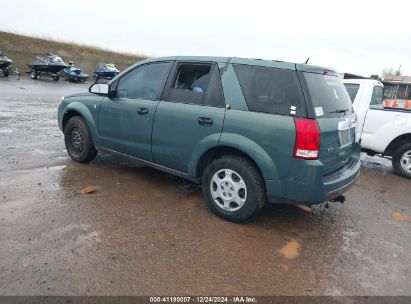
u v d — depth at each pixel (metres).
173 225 3.80
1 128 8.05
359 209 4.78
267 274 3.05
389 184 6.07
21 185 4.56
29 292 2.59
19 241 3.24
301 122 3.42
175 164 4.42
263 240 3.65
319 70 3.83
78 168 5.45
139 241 3.41
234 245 3.49
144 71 4.82
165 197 4.55
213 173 4.01
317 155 3.45
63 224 3.62
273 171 3.56
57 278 2.76
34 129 8.21
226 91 3.94
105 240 3.38
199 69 4.25
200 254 3.27
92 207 4.07
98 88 5.01
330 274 3.13
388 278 3.14
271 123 3.55
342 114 4.04
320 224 4.18
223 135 3.83
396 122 6.34
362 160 7.92
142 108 4.61
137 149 4.78
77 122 5.54
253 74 3.83
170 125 4.31
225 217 3.98
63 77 28.34
